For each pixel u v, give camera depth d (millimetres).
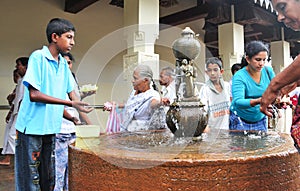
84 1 5125
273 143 1617
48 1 5477
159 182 1220
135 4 3600
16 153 1891
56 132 1976
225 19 5449
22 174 1862
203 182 1202
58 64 1985
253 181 1262
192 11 5824
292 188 1419
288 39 6723
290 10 1049
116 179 1304
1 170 3680
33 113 1845
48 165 1991
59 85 1983
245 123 2348
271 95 1206
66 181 2486
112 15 6176
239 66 3340
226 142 1643
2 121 5012
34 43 5359
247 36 6770
